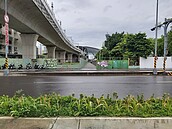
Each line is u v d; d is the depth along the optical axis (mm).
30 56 37000
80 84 14000
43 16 28609
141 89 11555
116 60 38062
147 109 5391
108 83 14641
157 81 16125
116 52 51812
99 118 4863
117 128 4527
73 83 14602
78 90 11172
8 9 21344
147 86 12914
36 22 32156
